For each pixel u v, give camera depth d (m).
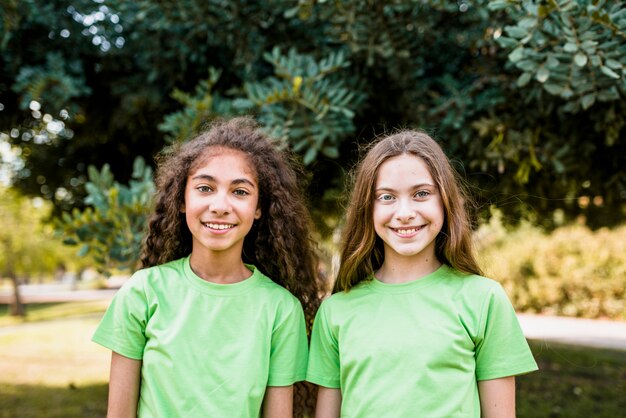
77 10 3.22
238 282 1.76
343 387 1.71
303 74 2.59
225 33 3.05
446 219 1.76
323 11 2.61
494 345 1.66
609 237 10.70
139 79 3.39
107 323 1.72
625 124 2.61
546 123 2.79
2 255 14.11
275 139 2.30
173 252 1.93
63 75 2.99
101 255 2.53
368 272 1.85
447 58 3.31
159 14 3.01
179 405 1.59
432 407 1.57
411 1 2.62
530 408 4.84
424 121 2.97
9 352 8.42
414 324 1.67
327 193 3.91
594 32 1.99
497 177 3.29
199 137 1.92
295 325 1.77
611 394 5.23
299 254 2.07
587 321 10.21
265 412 1.71
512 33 2.09
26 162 4.25
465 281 1.74
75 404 5.29
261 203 1.94
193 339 1.65
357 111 2.92
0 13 2.74
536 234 11.28
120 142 3.94
